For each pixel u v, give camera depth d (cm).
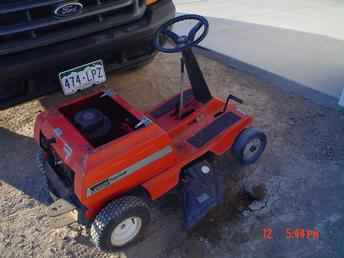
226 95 436
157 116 328
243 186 329
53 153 285
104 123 275
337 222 299
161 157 272
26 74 300
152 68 490
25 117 409
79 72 325
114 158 246
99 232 253
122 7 323
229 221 301
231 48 524
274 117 404
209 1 671
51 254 281
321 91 439
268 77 466
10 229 298
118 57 354
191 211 286
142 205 264
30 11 280
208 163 310
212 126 323
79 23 310
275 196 320
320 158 356
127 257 278
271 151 363
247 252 279
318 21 598
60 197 273
